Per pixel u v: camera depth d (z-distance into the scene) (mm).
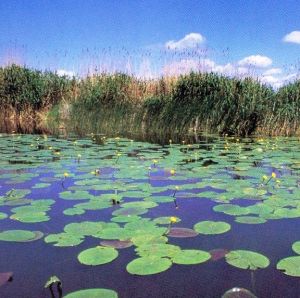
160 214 3359
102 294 2002
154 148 7375
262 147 7422
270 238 2816
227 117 10398
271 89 10391
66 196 3852
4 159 6020
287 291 2096
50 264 2428
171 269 2338
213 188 4223
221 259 2457
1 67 14828
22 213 3322
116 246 2635
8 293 2098
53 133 11234
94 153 6656
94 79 14227
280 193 3939
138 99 13055
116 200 3701
